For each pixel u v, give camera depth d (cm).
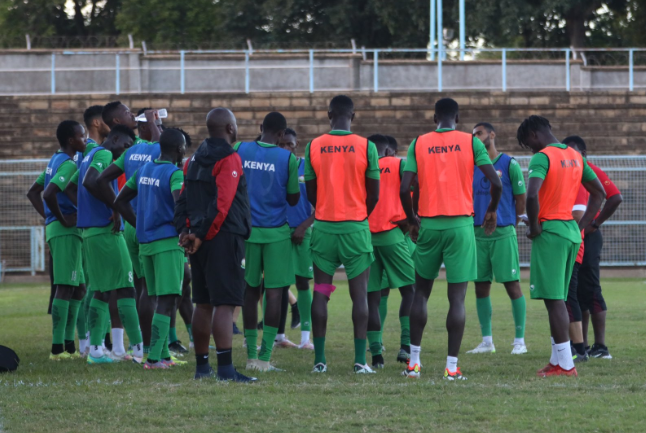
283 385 2214
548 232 2395
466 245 2366
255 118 8938
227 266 2244
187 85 9925
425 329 3666
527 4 13150
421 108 8969
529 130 2523
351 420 1783
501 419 1792
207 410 1875
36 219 8081
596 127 8919
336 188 2500
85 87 9769
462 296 2366
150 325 2744
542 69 10262
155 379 2325
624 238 7919
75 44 16062
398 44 13862
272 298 2552
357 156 2498
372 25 14088
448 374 2342
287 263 2570
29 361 2794
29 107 8931
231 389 2142
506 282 3008
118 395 2059
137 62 9825
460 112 8981
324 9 14225
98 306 2730
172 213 2556
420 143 2434
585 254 2831
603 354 2812
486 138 3123
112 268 2702
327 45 13400
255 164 2573
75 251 2870
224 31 14675
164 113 3009
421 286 2430
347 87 9950
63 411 1877
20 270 7731
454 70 10150
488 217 2447
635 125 8919
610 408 1895
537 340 3328
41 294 6041
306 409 1892
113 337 2877
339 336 3525
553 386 2191
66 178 2770
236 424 1762
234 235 2248
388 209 2811
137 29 15262
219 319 2278
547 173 2403
